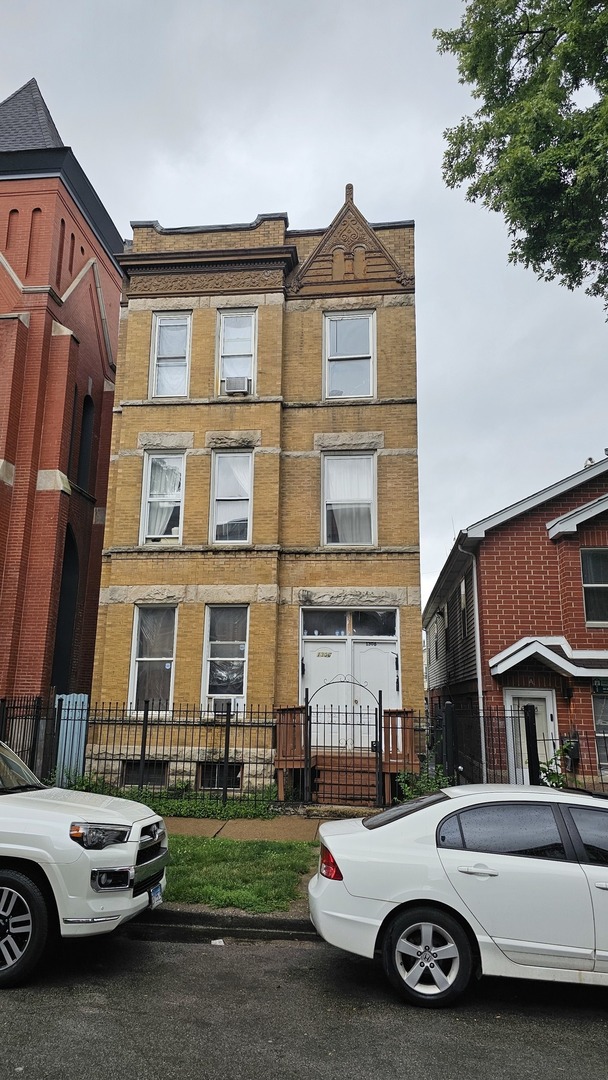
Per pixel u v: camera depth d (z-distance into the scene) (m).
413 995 5.07
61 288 17.33
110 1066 4.10
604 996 5.38
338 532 14.64
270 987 5.42
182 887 7.32
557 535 13.71
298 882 7.75
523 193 12.47
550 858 5.16
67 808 5.84
